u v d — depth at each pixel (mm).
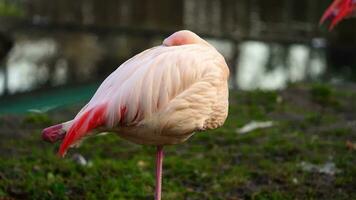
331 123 10492
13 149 8828
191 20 24062
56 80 16828
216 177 7863
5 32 19234
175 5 26875
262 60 19734
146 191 7359
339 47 21328
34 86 16109
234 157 8695
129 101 4953
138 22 23281
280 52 20734
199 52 5363
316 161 8367
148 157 8703
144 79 5023
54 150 8852
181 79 5129
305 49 21188
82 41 20938
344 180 7613
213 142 9438
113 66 18703
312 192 7309
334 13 7996
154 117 5059
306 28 23453
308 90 12664
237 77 17922
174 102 5082
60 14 23969
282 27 23531
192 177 7879
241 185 7633
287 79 17875
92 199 6969
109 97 4988
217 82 5336
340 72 18812
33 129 10039
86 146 9047
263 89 13070
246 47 21266
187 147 9250
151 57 5230
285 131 10055
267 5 27672
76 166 7941
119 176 7730
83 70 17922
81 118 4836
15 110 13812
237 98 12234
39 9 24734
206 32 22219
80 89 15984
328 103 11891
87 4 26219
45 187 7129
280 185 7641
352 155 8602
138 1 27297
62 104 14305
